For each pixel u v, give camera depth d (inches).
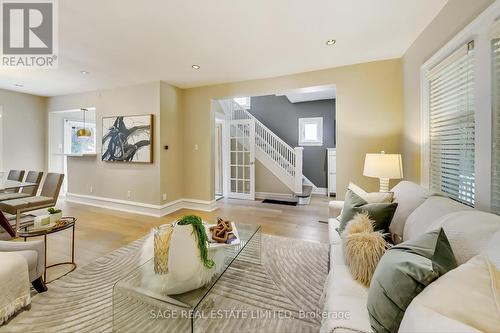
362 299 43.8
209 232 77.0
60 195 218.1
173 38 99.0
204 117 173.0
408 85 110.8
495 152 57.3
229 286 77.0
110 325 59.9
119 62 125.3
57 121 215.5
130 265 90.9
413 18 85.4
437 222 47.4
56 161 214.4
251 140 217.2
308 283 78.9
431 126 91.6
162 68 134.6
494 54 56.9
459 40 69.1
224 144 227.8
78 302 68.9
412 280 32.5
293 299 70.7
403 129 119.0
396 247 41.8
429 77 89.0
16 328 58.3
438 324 25.3
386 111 123.5
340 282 49.3
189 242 55.6
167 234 62.0
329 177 235.0
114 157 172.9
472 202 66.4
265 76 148.3
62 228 80.8
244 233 88.0
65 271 86.4
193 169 179.0
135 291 53.0
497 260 31.1
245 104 283.0
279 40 101.4
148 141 160.1
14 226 130.5
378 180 127.0
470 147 67.2
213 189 178.9
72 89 180.2
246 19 85.0
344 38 100.0
